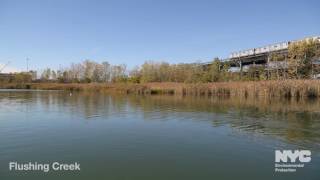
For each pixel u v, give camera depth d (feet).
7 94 233.35
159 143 61.46
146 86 264.93
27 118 93.56
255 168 46.44
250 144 60.64
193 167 46.80
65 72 448.65
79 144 60.54
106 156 52.39
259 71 274.36
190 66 323.78
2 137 66.28
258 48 305.32
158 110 115.75
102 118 94.43
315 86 176.65
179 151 55.62
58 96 207.00
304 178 42.39
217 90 216.74
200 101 157.17
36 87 369.09
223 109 118.62
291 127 78.74
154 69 346.74
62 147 58.18
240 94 200.54
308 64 229.04
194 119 92.84
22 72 457.68
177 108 122.72
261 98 177.68
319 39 234.79
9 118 93.40
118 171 45.16
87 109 119.24
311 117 96.63
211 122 87.20
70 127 78.48
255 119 92.53
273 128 77.51
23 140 63.52
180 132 72.59
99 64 438.81
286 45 262.06
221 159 50.72
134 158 51.34
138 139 65.10
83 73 442.91
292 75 232.94
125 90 272.72
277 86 182.80
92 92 274.77
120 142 62.23
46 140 63.57
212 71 281.13
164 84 265.13
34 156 52.29
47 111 111.96
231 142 62.34
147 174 43.91
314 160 50.37
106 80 435.12
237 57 320.50
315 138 65.72
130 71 413.80
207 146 59.16
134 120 90.79
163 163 48.70
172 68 336.90
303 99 166.71
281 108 121.29
